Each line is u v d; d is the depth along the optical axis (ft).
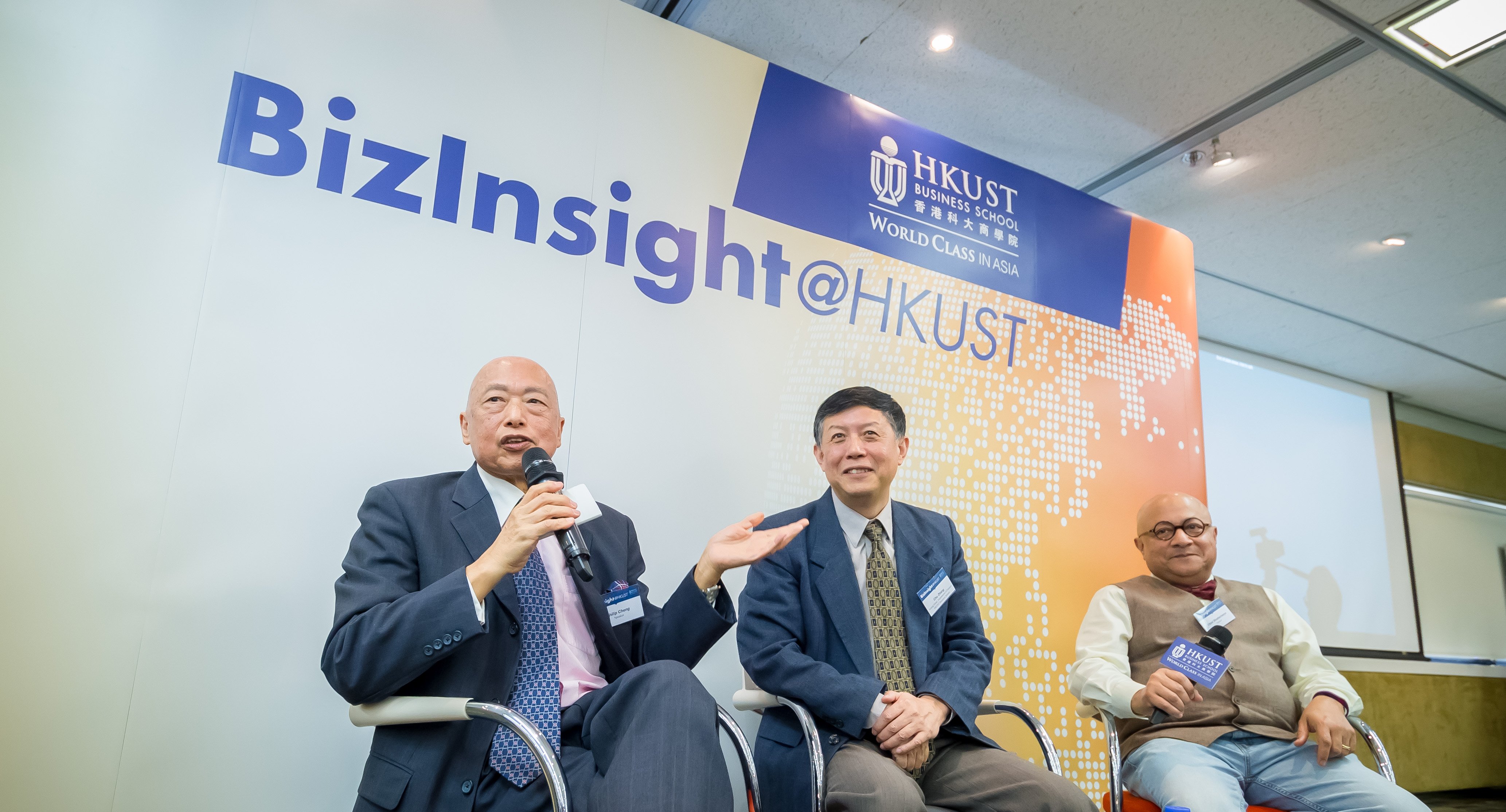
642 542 8.35
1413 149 13.44
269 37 7.45
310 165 7.45
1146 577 9.68
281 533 6.84
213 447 6.72
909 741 6.43
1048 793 6.38
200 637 6.45
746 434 9.19
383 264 7.61
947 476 10.46
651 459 8.56
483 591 5.20
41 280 6.36
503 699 5.53
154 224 6.79
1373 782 7.58
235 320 6.95
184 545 6.51
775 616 7.29
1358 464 22.13
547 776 4.58
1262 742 8.24
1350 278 17.42
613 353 8.58
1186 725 8.38
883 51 11.94
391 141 7.84
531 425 6.46
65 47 6.70
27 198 6.40
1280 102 12.57
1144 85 12.39
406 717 5.03
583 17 9.07
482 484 6.38
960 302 11.14
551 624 5.94
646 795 4.64
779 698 6.91
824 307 10.05
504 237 8.22
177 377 6.68
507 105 8.48
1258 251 16.52
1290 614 9.39
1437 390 23.17
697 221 9.38
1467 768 21.59
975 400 10.93
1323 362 21.62
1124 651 9.05
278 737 6.58
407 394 7.51
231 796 6.36
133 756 6.11
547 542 6.39
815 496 9.48
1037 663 10.52
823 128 10.52
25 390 6.20
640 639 6.57
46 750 5.88
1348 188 14.52
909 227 10.94
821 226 10.24
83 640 6.10
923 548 8.04
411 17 8.13
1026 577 10.73
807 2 11.09
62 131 6.59
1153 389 12.60
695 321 9.14
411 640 5.02
